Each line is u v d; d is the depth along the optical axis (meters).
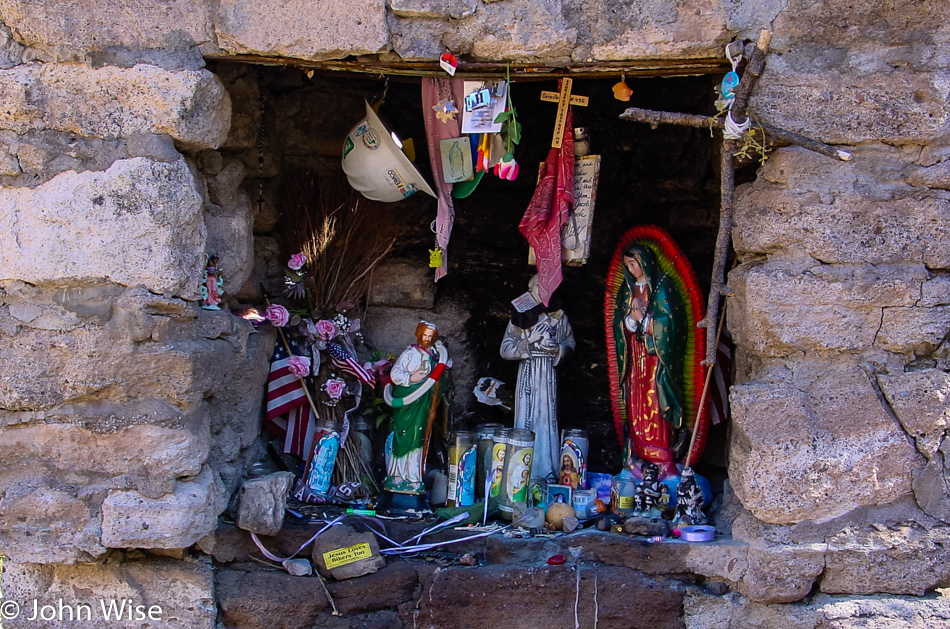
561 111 4.92
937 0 4.11
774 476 4.19
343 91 5.57
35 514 4.15
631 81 5.52
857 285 4.18
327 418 5.08
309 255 5.25
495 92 4.62
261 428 5.10
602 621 4.49
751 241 4.31
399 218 5.69
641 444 5.03
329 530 4.62
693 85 5.41
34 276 4.13
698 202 5.57
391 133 5.02
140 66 4.20
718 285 4.40
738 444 4.32
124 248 4.16
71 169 4.16
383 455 5.46
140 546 4.16
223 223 4.78
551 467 5.24
